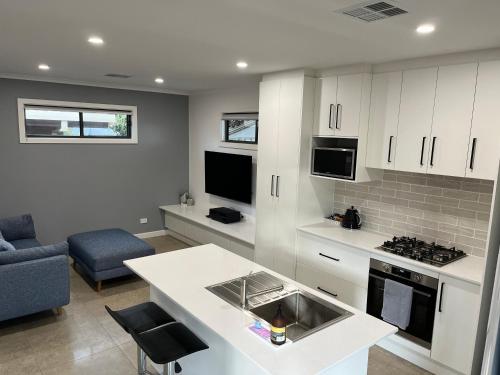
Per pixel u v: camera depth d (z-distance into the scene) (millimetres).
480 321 2609
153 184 6336
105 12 2145
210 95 6023
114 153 5855
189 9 2051
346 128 3604
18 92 4953
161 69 4086
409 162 3229
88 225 5762
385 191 3805
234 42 2758
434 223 3445
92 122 5645
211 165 5996
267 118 4203
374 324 2070
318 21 2184
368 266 3373
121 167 5957
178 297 2320
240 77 4508
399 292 3080
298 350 1806
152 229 6461
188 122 6598
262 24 2281
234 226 5289
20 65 4047
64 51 3242
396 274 3160
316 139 3982
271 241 4328
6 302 3371
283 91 3986
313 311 2367
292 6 1941
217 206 6172
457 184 3262
